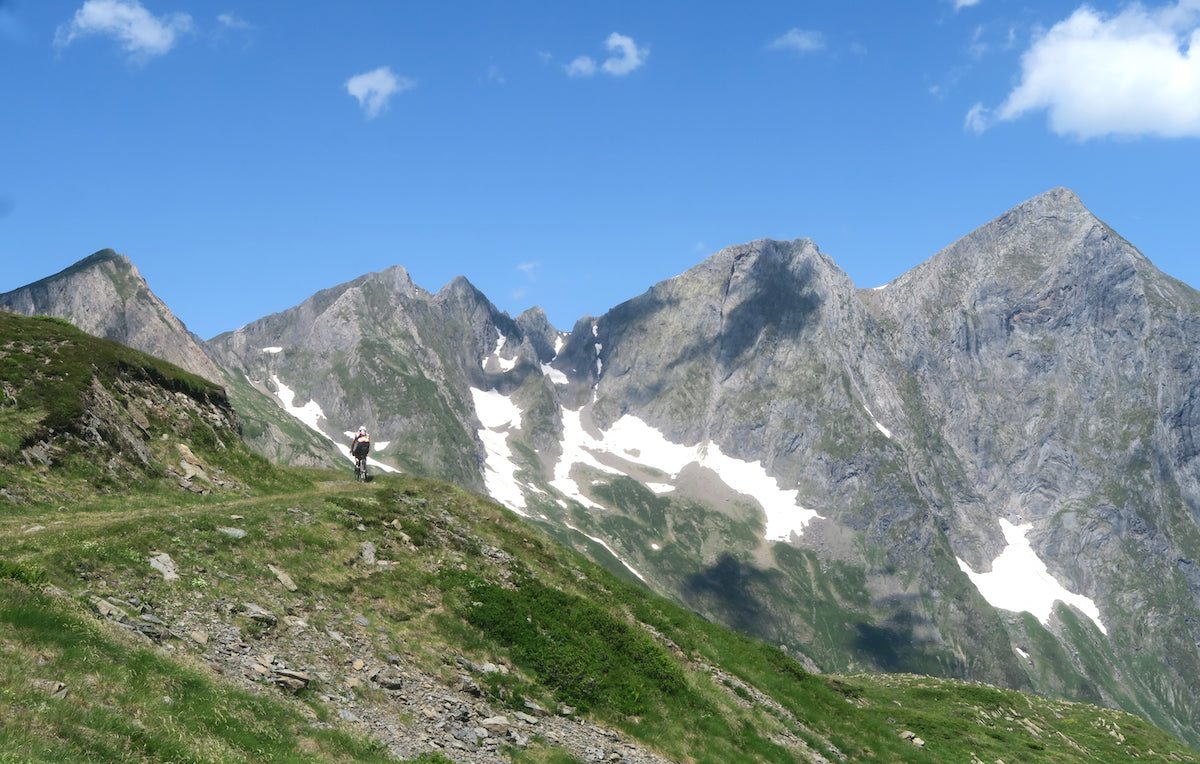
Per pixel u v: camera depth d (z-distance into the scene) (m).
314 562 32.34
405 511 41.22
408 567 35.28
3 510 34.28
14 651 19.19
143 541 28.47
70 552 26.00
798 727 40.84
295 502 37.81
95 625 21.81
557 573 43.84
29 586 22.64
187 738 18.78
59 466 40.62
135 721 18.45
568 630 35.97
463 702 28.25
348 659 27.38
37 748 15.66
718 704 37.41
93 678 19.55
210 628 25.38
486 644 32.53
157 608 25.19
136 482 43.72
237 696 21.61
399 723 25.14
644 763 29.88
